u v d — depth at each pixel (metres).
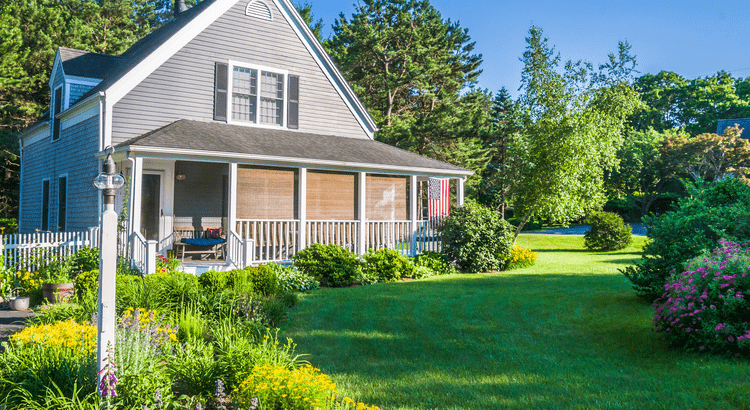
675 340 7.27
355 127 20.00
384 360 7.01
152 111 15.58
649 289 10.20
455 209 17.61
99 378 4.40
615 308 10.03
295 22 18.41
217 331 7.32
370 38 38.00
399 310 10.16
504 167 40.50
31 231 22.08
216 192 17.50
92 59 19.66
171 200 16.42
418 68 37.62
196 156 13.40
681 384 5.80
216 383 4.98
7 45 31.72
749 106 60.41
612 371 6.44
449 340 7.99
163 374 5.15
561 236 33.66
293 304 10.70
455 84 42.84
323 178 16.34
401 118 40.81
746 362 6.37
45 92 35.62
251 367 5.34
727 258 7.27
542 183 23.72
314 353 7.33
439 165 18.25
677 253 9.88
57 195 18.86
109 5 43.34
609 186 50.28
